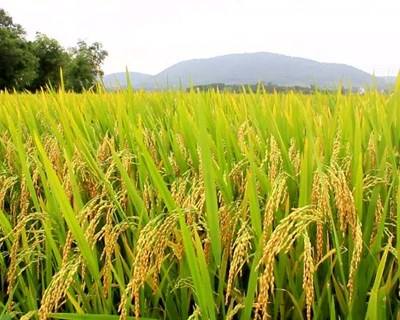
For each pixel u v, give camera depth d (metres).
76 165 2.80
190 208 1.85
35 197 2.40
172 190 2.29
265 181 2.14
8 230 2.38
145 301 2.13
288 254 2.12
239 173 2.55
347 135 2.61
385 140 2.36
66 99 4.72
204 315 1.72
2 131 4.56
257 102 4.02
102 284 2.41
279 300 2.00
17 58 39.69
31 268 2.45
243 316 1.82
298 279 2.01
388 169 2.37
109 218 2.03
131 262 2.26
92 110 4.64
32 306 2.30
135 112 3.87
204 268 1.68
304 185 1.90
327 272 2.03
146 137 3.16
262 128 3.07
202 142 1.77
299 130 2.87
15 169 3.40
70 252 2.37
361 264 1.92
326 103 4.57
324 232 2.08
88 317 1.71
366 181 2.12
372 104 3.46
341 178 1.65
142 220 2.21
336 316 2.09
